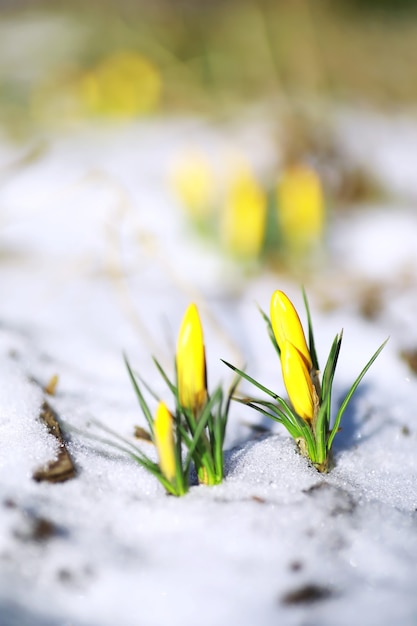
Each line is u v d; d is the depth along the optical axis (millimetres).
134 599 571
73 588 572
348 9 2613
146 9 2508
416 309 840
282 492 614
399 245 1053
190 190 1000
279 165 1304
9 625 556
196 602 571
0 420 642
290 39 2131
